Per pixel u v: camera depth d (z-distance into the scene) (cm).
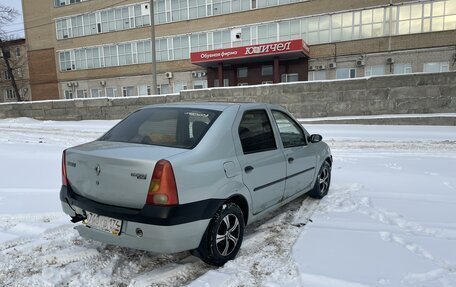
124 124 387
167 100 1927
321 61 2725
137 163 285
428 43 2422
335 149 1011
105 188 304
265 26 2908
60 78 3969
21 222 425
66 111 2152
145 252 350
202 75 3186
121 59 3597
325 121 1549
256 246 365
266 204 393
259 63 2891
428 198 527
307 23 2759
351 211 472
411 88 1511
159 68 3388
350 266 314
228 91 1784
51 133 1490
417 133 1269
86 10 3703
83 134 1446
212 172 311
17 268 318
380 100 1558
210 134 330
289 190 439
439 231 396
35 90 4116
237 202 352
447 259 328
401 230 401
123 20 3528
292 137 467
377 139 1173
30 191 551
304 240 375
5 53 4481
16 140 1223
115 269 317
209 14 3119
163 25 3331
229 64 2964
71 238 384
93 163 310
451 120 1401
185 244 292
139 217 281
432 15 2398
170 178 280
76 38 3812
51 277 301
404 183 620
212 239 312
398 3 2470
